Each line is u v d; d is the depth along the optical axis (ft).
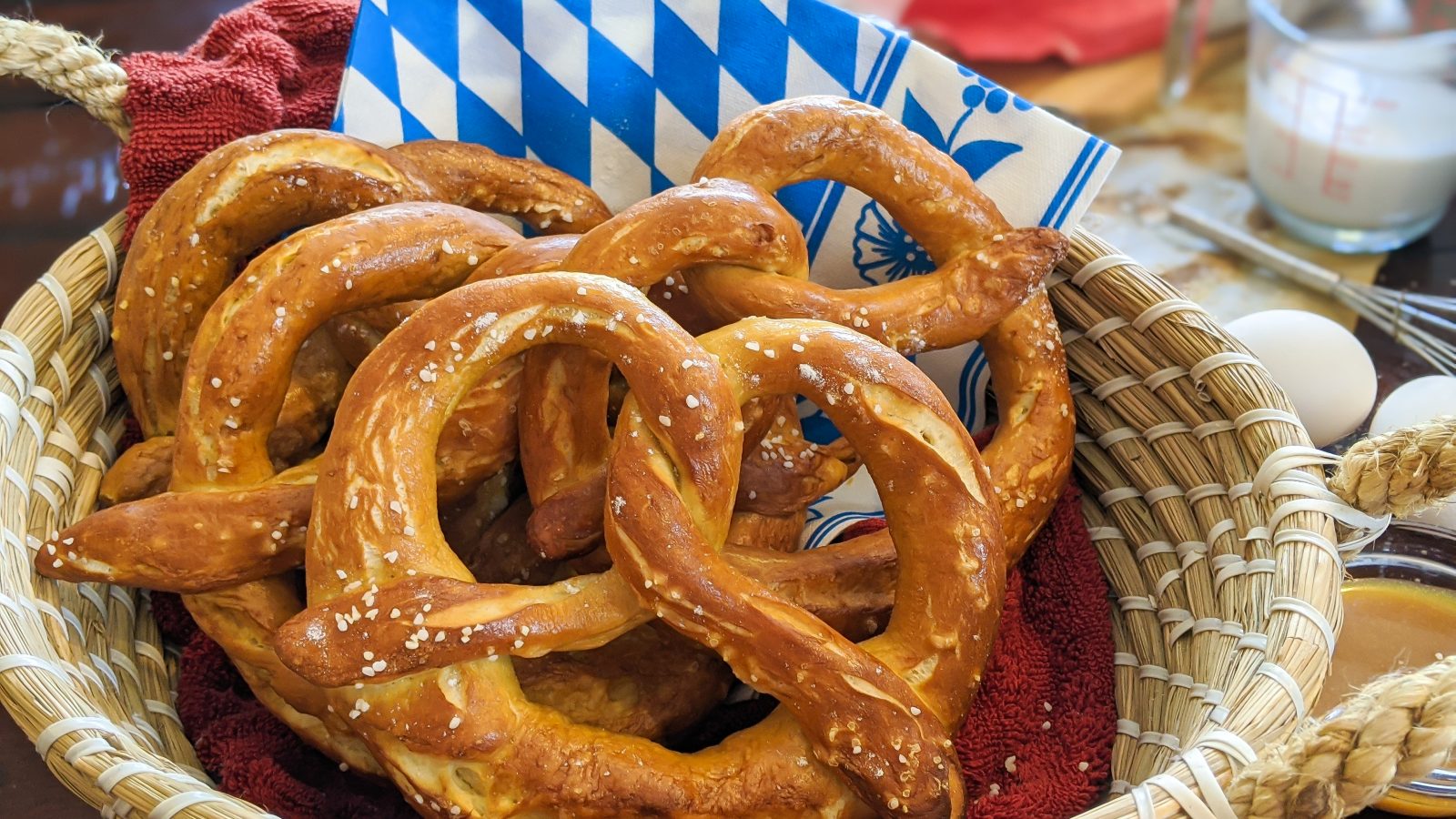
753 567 1.82
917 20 2.86
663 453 1.72
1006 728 1.87
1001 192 2.00
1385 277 2.40
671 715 1.82
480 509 1.91
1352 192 2.35
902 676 1.74
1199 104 2.70
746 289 1.85
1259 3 2.41
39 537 1.87
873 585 1.86
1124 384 1.98
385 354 1.73
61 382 1.96
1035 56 2.80
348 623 1.67
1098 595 1.96
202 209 1.89
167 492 1.83
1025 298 1.91
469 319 1.73
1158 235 2.48
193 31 2.66
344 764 1.83
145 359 1.93
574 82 2.03
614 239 1.82
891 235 2.06
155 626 1.99
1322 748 1.49
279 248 1.82
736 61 2.01
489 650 1.67
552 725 1.71
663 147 2.06
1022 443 1.93
